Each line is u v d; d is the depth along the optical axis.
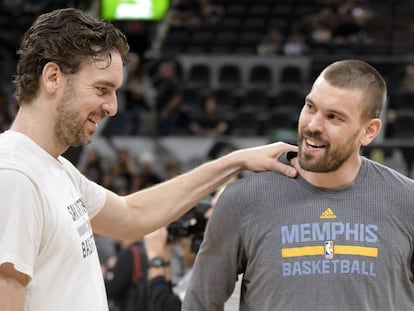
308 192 2.96
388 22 17.98
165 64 15.18
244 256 3.04
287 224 2.93
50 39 2.64
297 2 19.38
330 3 19.11
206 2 19.45
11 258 2.45
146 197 3.27
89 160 11.01
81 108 2.65
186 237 4.22
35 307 2.58
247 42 17.44
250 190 3.00
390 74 15.73
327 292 2.86
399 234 2.92
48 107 2.67
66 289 2.63
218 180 3.26
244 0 19.58
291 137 11.77
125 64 2.81
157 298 4.18
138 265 4.96
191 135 12.91
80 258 2.68
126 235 3.24
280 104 14.95
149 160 11.15
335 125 2.86
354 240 2.89
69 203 2.71
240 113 13.73
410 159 10.11
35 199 2.54
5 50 15.63
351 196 2.95
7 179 2.51
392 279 2.91
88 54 2.63
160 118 13.12
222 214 3.01
